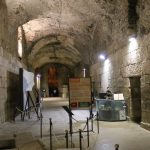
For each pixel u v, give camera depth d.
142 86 10.95
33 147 7.88
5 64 13.11
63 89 38.25
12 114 14.77
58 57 35.00
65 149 7.05
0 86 11.91
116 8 12.33
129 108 12.82
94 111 16.56
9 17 14.24
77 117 14.54
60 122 12.71
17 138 8.63
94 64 21.56
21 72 13.47
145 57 10.51
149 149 7.62
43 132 10.14
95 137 9.23
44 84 40.81
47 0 14.44
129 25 11.44
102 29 16.00
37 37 21.81
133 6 11.19
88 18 16.30
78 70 31.50
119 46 13.99
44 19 17.61
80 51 24.23
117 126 11.44
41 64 38.38
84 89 10.49
